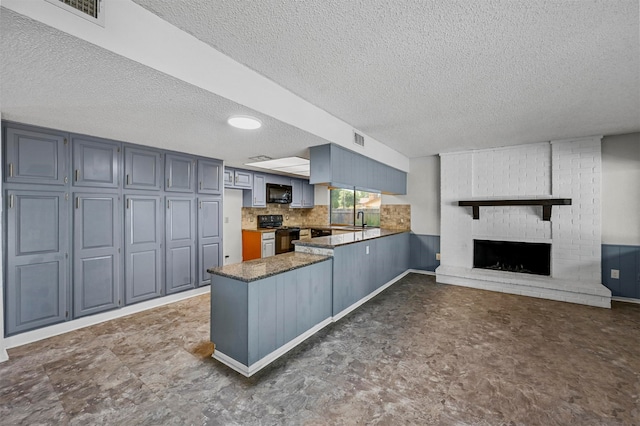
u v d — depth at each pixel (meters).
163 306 3.52
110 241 3.08
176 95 1.89
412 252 5.48
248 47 1.80
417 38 1.68
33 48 1.34
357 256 3.62
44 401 1.81
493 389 1.95
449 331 2.88
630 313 3.33
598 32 1.60
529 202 4.05
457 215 4.79
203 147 3.45
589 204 3.83
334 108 2.84
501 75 2.12
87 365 2.22
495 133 3.68
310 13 1.46
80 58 1.44
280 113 2.35
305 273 2.71
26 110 2.18
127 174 3.20
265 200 6.09
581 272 3.89
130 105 2.08
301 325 2.65
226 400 1.83
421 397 1.87
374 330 2.91
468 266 4.71
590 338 2.70
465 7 1.41
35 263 2.58
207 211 4.08
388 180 4.62
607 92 2.40
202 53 1.76
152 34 1.52
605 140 3.81
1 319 2.27
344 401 1.83
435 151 4.80
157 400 1.83
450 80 2.21
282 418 1.68
